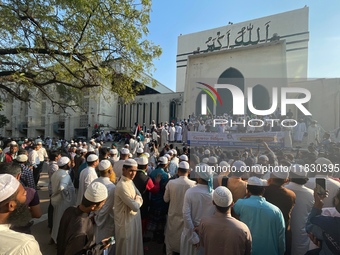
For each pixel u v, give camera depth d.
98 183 2.40
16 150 7.52
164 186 4.87
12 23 7.31
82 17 8.44
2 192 1.60
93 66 9.70
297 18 39.78
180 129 20.69
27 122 47.75
